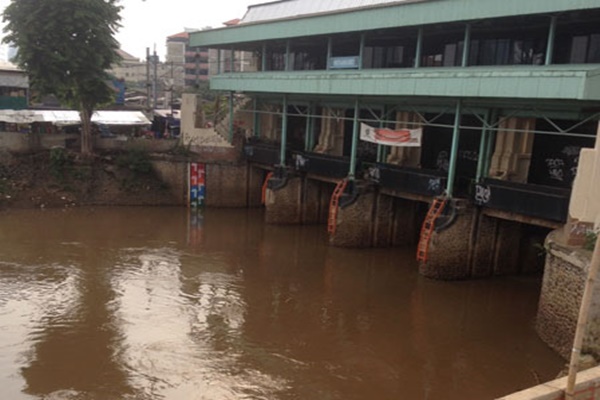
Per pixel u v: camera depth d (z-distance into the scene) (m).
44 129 41.78
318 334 18.62
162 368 15.94
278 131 39.12
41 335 17.70
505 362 16.83
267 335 18.42
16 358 16.20
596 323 15.33
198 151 38.09
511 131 21.88
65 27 33.28
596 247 7.13
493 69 20.12
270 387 15.15
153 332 18.27
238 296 21.84
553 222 20.62
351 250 28.47
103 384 14.98
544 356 17.06
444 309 20.95
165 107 62.66
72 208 35.22
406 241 29.66
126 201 36.62
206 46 38.62
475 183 23.19
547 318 17.69
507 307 21.17
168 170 37.09
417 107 26.69
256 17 40.12
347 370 16.25
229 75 35.81
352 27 27.45
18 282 22.27
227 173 37.47
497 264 24.28
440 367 16.55
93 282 22.64
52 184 35.69
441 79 21.92
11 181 35.06
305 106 35.75
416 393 15.09
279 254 27.66
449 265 23.50
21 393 14.43
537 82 18.61
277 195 32.97
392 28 25.86
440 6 23.17
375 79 24.84
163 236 30.30
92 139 38.16
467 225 23.33
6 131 40.25
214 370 15.94
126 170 36.91
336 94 27.77
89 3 33.53
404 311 20.73
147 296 21.42
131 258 26.14
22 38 32.94
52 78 33.78
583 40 22.20
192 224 33.19
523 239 24.61
